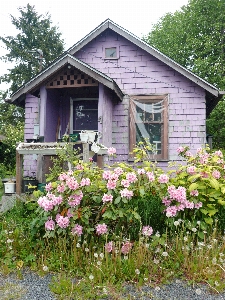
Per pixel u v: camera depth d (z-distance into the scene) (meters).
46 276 3.65
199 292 3.13
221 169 4.59
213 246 3.77
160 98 9.39
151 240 4.05
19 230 4.62
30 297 3.18
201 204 4.04
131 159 9.23
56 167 6.00
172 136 9.23
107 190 4.17
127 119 9.42
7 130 18.42
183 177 4.37
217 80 19.20
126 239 3.88
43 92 8.38
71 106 9.73
